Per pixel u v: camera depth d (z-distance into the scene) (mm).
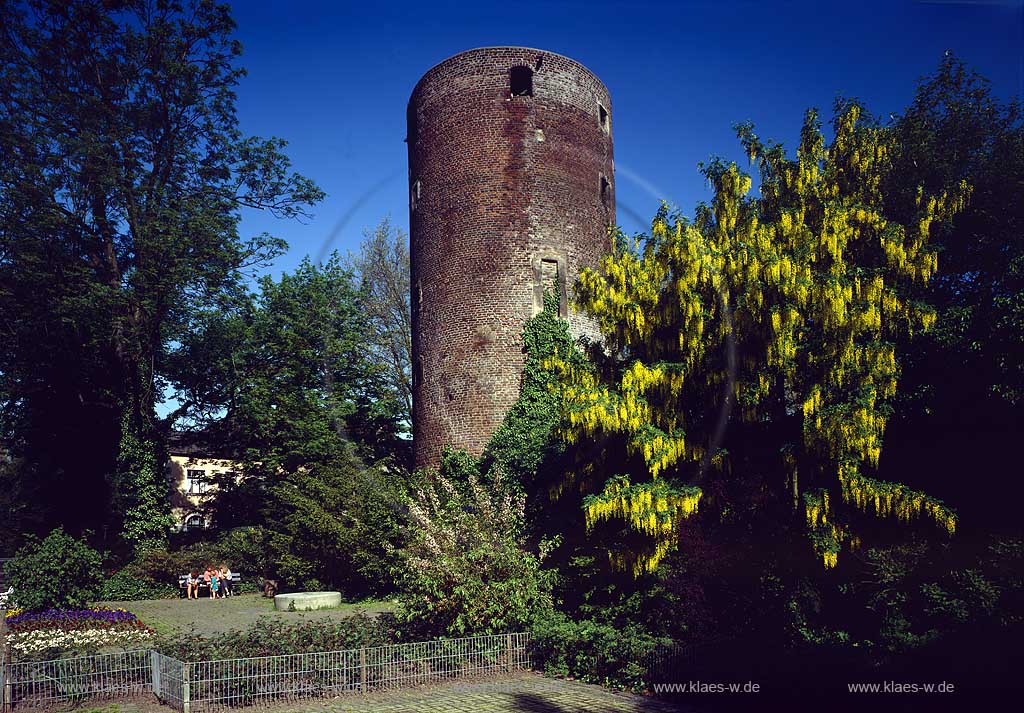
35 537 19562
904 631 9367
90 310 23703
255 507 30203
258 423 28484
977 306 11383
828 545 10398
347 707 9352
